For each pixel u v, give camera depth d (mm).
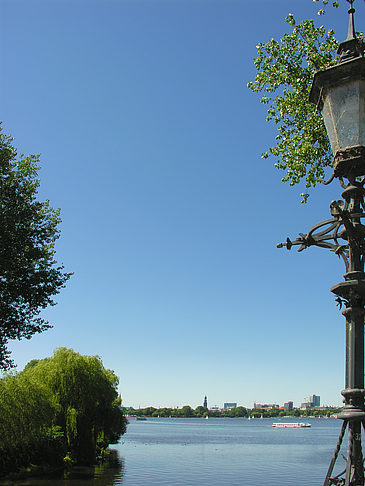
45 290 28047
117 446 88500
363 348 5645
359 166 6238
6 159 28328
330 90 6465
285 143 19578
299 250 6512
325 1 16781
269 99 20219
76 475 36969
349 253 6082
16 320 27312
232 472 48812
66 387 41000
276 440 125562
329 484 5336
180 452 76625
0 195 27844
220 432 184125
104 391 45562
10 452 33438
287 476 45812
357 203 6191
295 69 19109
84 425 42531
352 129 6219
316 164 18859
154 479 40688
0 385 34125
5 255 26531
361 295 5727
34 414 35250
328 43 18812
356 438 5410
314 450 86438
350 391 5492
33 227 29453
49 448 37656
